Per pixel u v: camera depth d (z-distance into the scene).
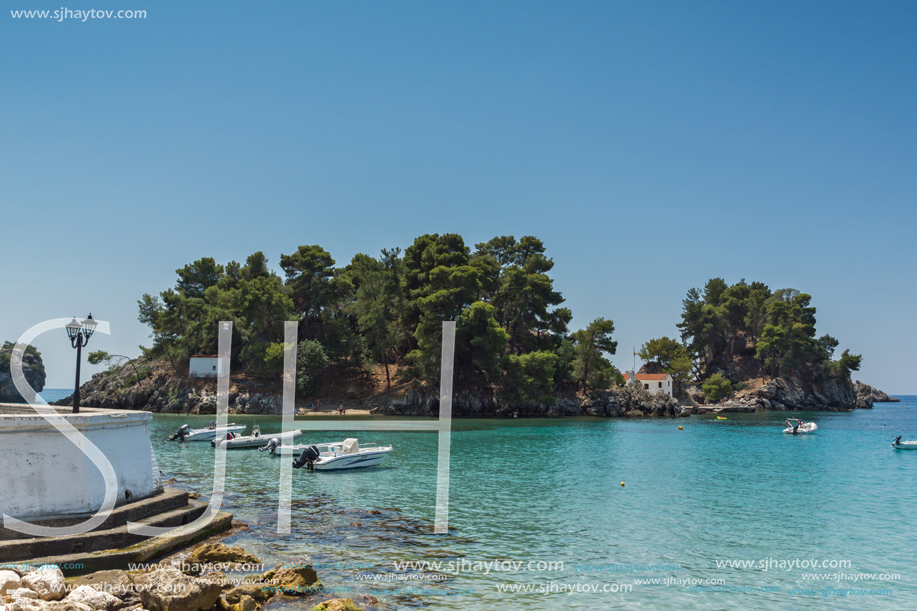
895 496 25.44
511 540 17.11
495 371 77.81
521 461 35.88
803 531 18.94
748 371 139.50
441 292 75.94
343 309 93.06
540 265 97.00
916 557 16.14
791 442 51.62
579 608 12.04
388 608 11.71
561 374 91.06
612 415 88.38
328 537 16.94
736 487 27.31
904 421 87.06
